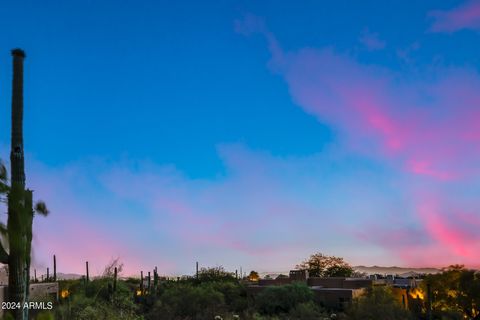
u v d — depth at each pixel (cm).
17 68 807
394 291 4359
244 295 4584
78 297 1564
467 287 3978
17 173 768
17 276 651
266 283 4978
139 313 2612
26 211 613
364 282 4350
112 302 1812
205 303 3784
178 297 3847
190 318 3544
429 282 4188
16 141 780
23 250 624
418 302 4266
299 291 3912
